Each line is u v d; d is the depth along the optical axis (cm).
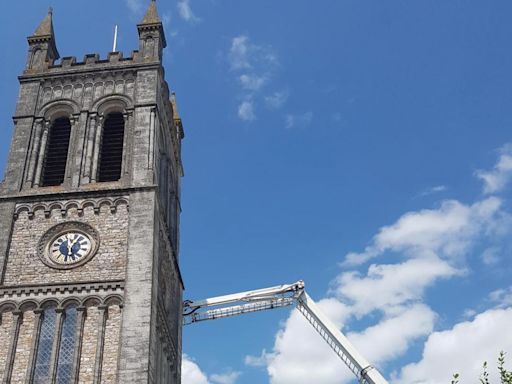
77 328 4566
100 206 5134
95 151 5531
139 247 4862
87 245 4953
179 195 6525
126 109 5728
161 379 4831
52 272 4844
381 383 6384
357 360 6525
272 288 6850
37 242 5000
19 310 4688
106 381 4347
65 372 4453
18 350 4544
